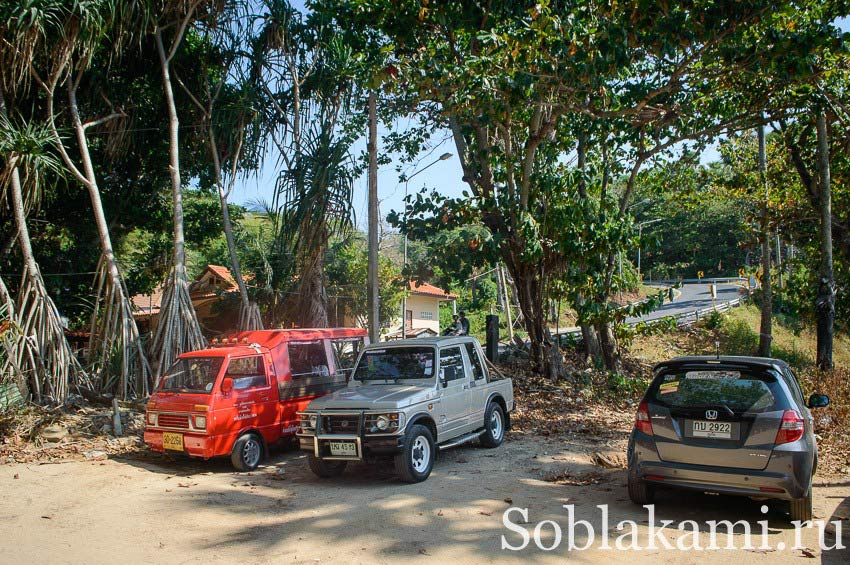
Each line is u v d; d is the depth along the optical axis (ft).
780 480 18.74
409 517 20.92
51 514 21.91
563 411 44.16
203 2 49.78
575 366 62.28
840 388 44.75
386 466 29.78
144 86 53.98
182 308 43.83
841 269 75.66
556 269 52.60
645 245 46.19
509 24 38.42
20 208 40.83
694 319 100.94
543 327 54.95
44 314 39.91
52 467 29.35
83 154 43.75
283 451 33.71
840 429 34.65
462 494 23.82
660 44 33.73
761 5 31.65
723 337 88.53
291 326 56.29
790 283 85.76
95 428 35.55
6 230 55.01
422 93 39.60
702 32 32.68
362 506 22.43
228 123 51.11
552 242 48.65
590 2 37.93
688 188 65.62
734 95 48.91
